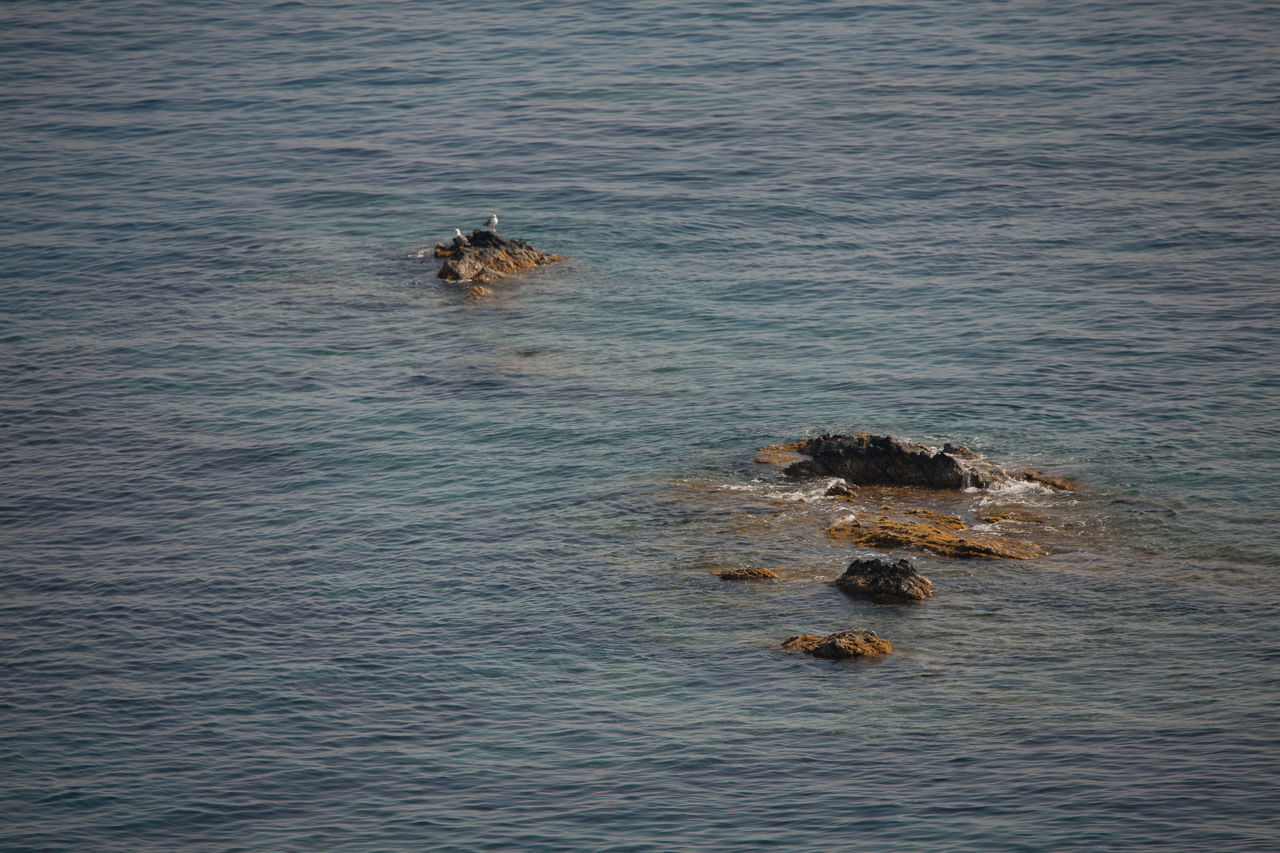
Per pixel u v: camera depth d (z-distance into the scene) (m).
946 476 160.25
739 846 98.56
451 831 101.62
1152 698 116.19
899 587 134.50
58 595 138.50
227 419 181.50
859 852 97.25
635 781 106.81
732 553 145.25
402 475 165.50
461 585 139.50
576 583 139.50
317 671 124.06
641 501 157.75
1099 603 133.25
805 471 163.88
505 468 166.88
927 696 117.25
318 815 104.12
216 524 154.12
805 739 111.44
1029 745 109.50
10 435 176.75
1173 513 152.75
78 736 114.56
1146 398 182.00
